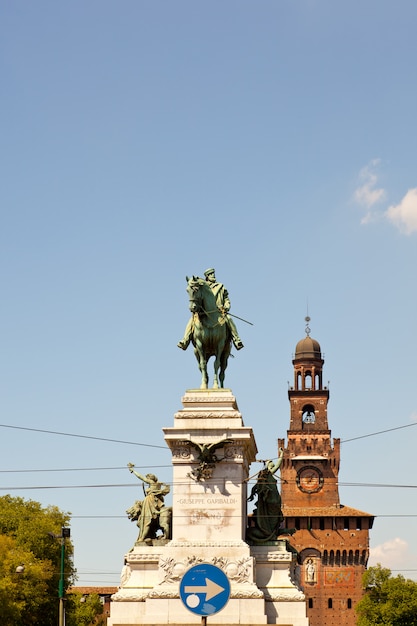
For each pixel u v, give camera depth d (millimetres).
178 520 50531
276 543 51344
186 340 54000
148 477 53688
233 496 50531
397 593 142000
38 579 88688
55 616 95625
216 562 49406
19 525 98375
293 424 198375
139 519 52625
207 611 24828
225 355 54469
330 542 187250
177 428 51250
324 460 195375
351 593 184875
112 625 48500
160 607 48844
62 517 105500
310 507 192875
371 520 191125
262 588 50000
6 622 83938
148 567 50562
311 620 184125
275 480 53000
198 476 50750
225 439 50656
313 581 185750
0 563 85875
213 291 54844
